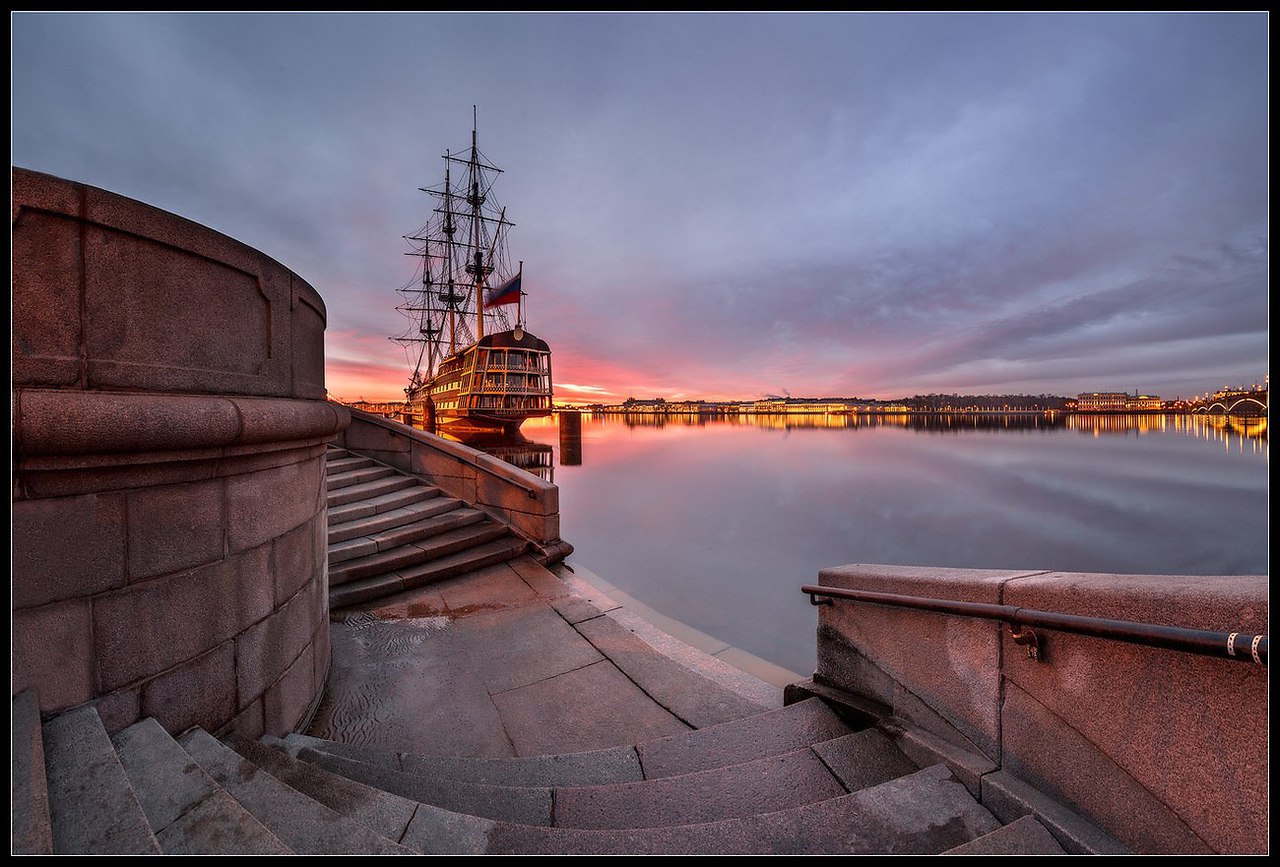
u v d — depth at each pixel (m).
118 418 2.48
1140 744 2.12
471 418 52.69
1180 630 1.85
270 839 1.87
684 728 4.58
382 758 3.59
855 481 33.00
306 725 4.19
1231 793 1.82
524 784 3.46
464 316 71.62
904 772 3.20
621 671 5.55
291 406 3.67
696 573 12.59
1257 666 1.76
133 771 2.23
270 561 3.62
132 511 2.70
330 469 10.32
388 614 6.89
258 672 3.49
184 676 2.93
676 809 2.94
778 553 15.19
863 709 3.75
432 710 4.73
